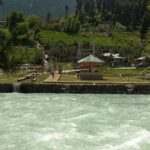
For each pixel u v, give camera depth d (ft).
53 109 166.81
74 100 217.77
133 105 191.52
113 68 458.09
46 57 614.75
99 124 119.65
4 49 417.69
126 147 87.81
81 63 353.10
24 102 202.69
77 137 98.32
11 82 282.77
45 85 271.28
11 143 94.27
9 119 133.08
